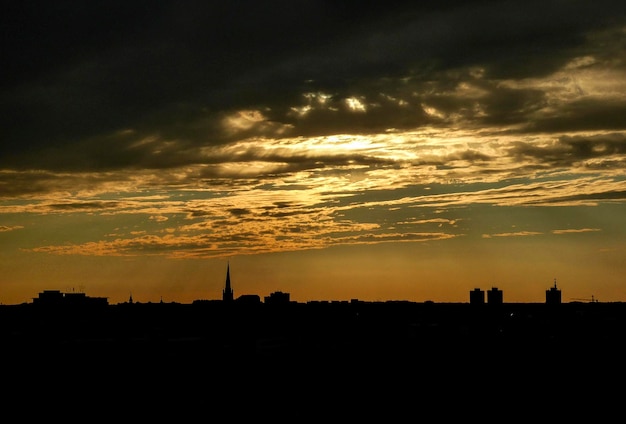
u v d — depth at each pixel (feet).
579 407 508.94
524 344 654.12
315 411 507.30
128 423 479.00
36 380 551.59
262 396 536.83
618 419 485.15
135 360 599.98
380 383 567.59
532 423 478.18
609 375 569.23
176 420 486.79
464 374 584.81
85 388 541.34
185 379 566.77
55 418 485.56
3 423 476.95
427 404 521.24
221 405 518.78
